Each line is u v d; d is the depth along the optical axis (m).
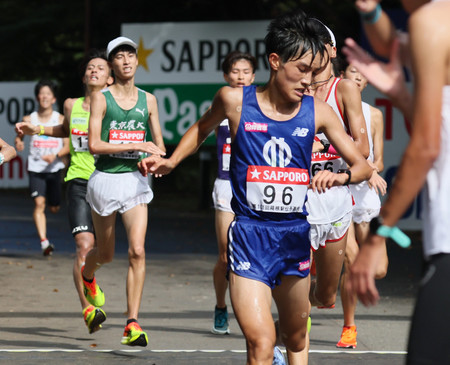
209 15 67.56
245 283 10.99
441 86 7.46
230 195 19.12
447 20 7.50
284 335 12.10
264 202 11.25
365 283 7.79
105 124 17.38
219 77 53.59
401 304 24.23
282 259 11.27
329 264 14.97
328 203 14.63
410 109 8.08
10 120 76.56
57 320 20.64
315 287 15.35
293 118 11.23
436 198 7.84
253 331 10.67
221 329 19.36
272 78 11.16
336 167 15.18
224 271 19.05
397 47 8.03
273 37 11.05
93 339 18.42
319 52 11.02
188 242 40.12
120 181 17.20
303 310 11.75
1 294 24.30
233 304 10.97
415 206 44.38
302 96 11.42
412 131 7.51
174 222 50.28
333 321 21.31
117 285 26.41
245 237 11.16
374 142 19.78
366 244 7.78
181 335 19.14
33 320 20.56
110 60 17.42
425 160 7.41
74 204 20.25
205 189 59.38
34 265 30.48
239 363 16.17
